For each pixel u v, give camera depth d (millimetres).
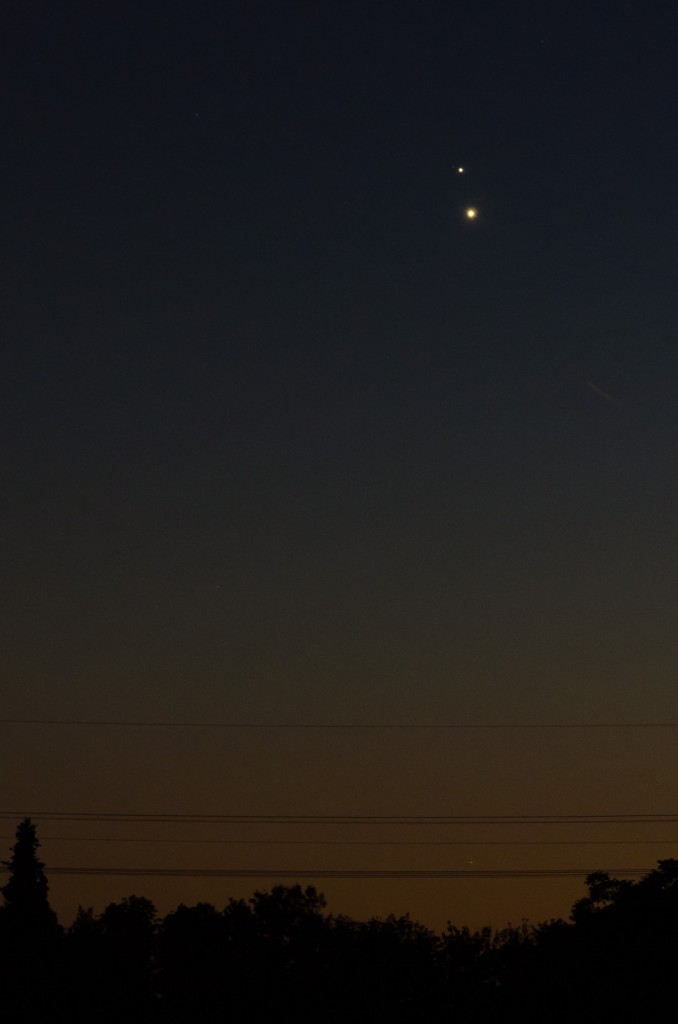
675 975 53656
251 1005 72375
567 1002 56125
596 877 56469
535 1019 57875
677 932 54250
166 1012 73125
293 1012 72062
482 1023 67625
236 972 73688
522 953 63219
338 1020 71188
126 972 72500
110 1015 71312
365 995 71125
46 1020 69438
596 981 55219
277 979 72938
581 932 56406
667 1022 53188
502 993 65250
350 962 72625
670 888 55125
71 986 70438
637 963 54344
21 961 70438
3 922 72375
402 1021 70375
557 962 57375
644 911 54812
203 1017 72750
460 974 70688
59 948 71875
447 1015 69500
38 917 73188
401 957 71875
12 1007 68875
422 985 70812
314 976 73062
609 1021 54500
